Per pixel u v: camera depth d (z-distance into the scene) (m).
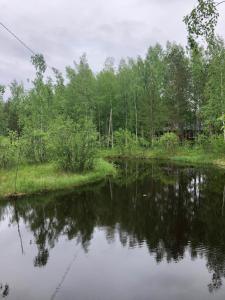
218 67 30.27
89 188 15.93
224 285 6.06
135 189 15.77
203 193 14.72
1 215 11.23
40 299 5.65
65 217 10.93
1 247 8.29
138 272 6.65
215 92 31.17
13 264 7.18
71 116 41.00
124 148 38.91
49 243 8.48
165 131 46.22
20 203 12.76
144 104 41.72
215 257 7.30
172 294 5.76
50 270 6.84
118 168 24.91
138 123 45.69
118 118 46.72
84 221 10.41
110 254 7.61
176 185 16.94
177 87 40.47
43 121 27.42
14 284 6.23
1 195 13.76
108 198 13.70
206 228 9.45
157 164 28.41
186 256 7.38
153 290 5.91
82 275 6.57
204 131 36.94
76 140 19.14
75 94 43.59
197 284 6.11
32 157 23.09
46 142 22.36
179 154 35.16
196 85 40.38
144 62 47.78
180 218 10.52
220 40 29.97
